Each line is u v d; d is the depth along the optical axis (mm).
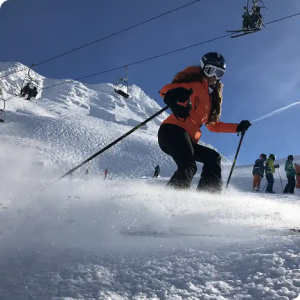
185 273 1276
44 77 137750
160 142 3514
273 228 2012
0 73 121312
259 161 11227
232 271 1275
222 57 3555
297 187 11516
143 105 142375
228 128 3889
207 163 3500
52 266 1371
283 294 1047
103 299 1084
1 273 1290
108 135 66438
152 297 1103
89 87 148000
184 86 3443
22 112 82750
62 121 67875
